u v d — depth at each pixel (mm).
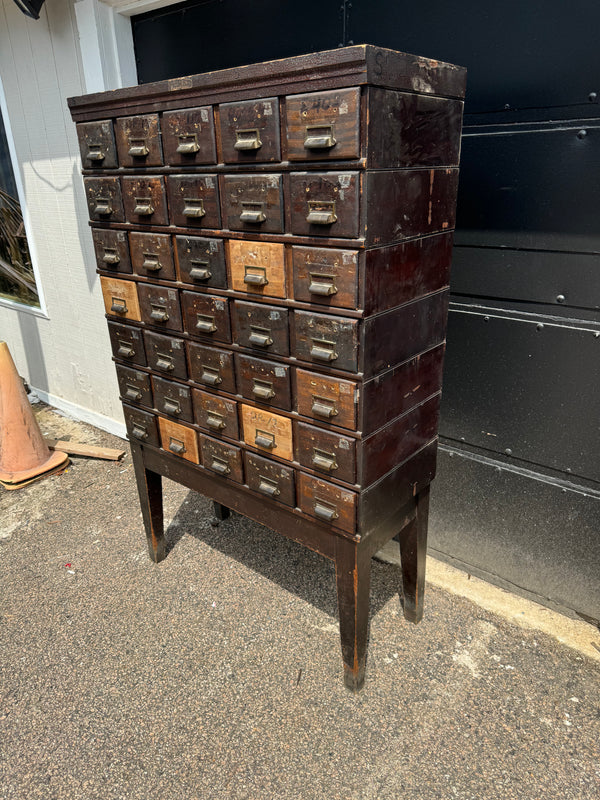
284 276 1532
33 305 4164
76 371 3941
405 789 1597
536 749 1703
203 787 1614
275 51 2248
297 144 1364
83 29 2711
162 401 2127
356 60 1183
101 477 3348
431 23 1848
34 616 2271
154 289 1938
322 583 2416
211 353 1835
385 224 1375
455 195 1645
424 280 1609
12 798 1602
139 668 2016
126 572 2516
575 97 1670
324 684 1938
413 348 1652
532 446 2098
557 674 1962
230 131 1496
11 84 3355
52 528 2865
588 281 1811
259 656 2055
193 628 2188
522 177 1834
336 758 1688
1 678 1990
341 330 1447
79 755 1717
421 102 1387
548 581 2219
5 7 3129
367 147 1249
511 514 2234
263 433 1795
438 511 2451
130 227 1919
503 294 1993
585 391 1915
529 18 1674
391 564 2541
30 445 3322
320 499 1698
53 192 3422
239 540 2717
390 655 2049
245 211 1542
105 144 1865
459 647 2080
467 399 2203
